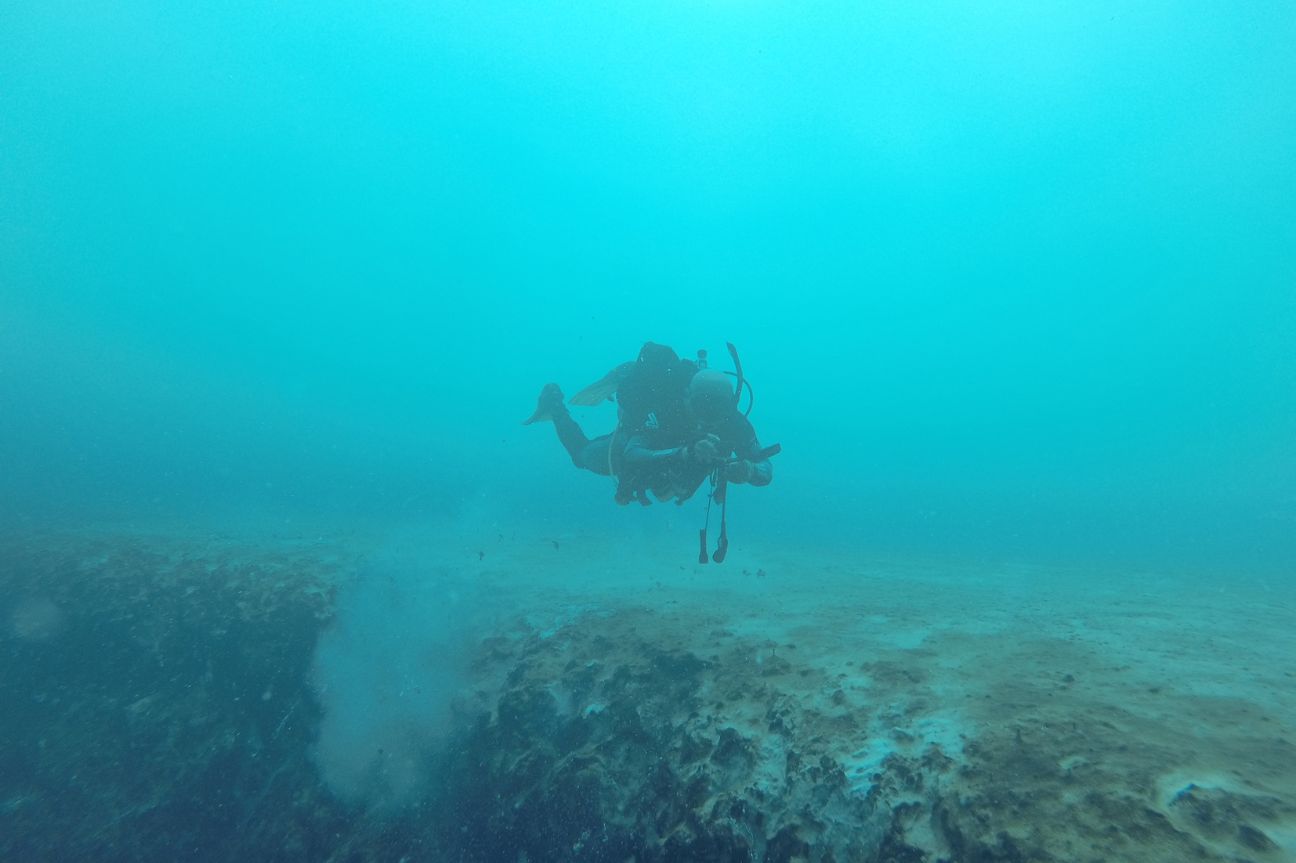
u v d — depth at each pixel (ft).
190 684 19.48
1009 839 7.55
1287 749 8.28
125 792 17.29
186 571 24.29
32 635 21.74
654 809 11.59
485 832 13.35
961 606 19.51
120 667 20.33
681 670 14.75
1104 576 28.78
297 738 17.56
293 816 15.79
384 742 16.51
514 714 15.47
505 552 30.55
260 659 19.62
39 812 17.07
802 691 12.57
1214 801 7.07
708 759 11.76
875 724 10.83
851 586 23.70
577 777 12.81
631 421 15.53
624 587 22.88
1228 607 20.42
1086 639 14.61
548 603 20.81
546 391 20.74
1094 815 7.39
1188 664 12.42
